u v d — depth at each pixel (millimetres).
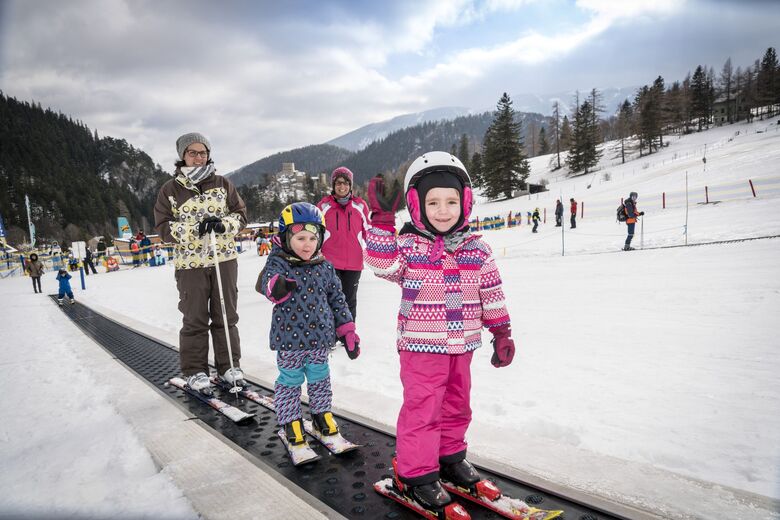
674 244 12016
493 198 57531
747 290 5871
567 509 1701
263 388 3295
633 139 71250
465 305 1839
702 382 3102
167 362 4184
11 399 3295
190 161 3387
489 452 2217
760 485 1905
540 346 4297
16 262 30719
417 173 1828
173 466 2111
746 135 54094
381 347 4707
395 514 1710
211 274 3387
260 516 1685
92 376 3805
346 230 4645
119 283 16141
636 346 4051
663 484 1850
